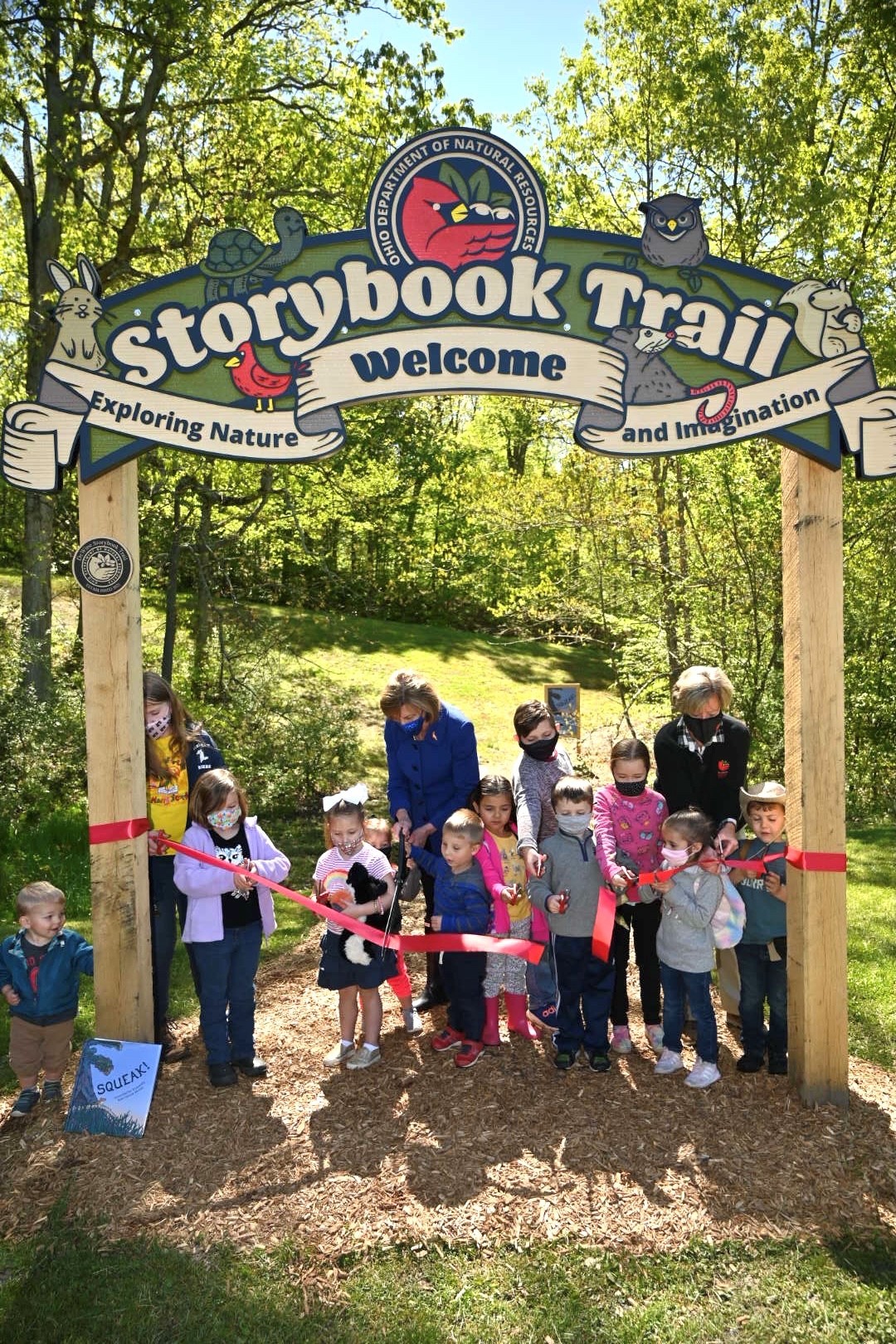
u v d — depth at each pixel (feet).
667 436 13.62
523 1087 14.10
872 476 13.42
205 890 14.14
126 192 47.91
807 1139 12.82
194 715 44.32
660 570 42.39
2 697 34.78
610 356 13.60
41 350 42.24
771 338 13.44
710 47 40.50
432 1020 16.65
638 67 40.65
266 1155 12.61
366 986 14.61
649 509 41.65
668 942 14.15
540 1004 16.43
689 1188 11.89
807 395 13.46
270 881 14.34
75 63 42.06
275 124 42.55
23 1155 12.82
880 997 18.88
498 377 13.64
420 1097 13.91
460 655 80.23
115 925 13.99
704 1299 10.39
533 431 45.96
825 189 37.99
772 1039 14.76
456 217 13.47
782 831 14.76
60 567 44.01
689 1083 14.07
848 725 43.16
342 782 46.19
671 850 13.79
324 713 46.70
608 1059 14.62
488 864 14.84
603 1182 11.98
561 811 14.40
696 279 13.44
